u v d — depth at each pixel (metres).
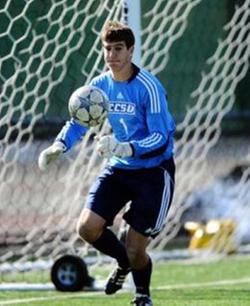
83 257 33.34
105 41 23.08
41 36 31.25
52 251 34.25
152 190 23.36
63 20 32.50
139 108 23.38
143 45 37.09
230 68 44.38
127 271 25.02
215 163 44.69
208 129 42.34
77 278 30.14
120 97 23.50
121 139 23.84
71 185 34.12
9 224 35.88
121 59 23.03
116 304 27.50
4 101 32.88
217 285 32.16
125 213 23.45
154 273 35.72
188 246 42.06
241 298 28.69
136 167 23.58
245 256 40.47
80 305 27.41
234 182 43.53
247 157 45.94
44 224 35.25
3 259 33.75
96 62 30.88
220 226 40.06
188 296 29.20
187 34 45.50
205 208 42.50
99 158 33.03
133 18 30.12
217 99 45.50
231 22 38.53
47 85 33.78
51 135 34.84
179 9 37.34
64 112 34.16
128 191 23.84
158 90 23.28
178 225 40.28
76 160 33.09
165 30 39.66
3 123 31.58
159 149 22.80
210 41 45.28
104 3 30.91
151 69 35.91
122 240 25.73
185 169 43.31
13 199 36.25
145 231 23.20
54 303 27.80
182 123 41.81
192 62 45.62
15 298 29.03
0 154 33.66
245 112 47.44
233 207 42.25
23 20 32.19
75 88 33.09
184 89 45.62
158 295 29.47
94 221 23.58
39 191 36.06
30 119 34.44
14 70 32.53
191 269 36.84
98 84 23.70
